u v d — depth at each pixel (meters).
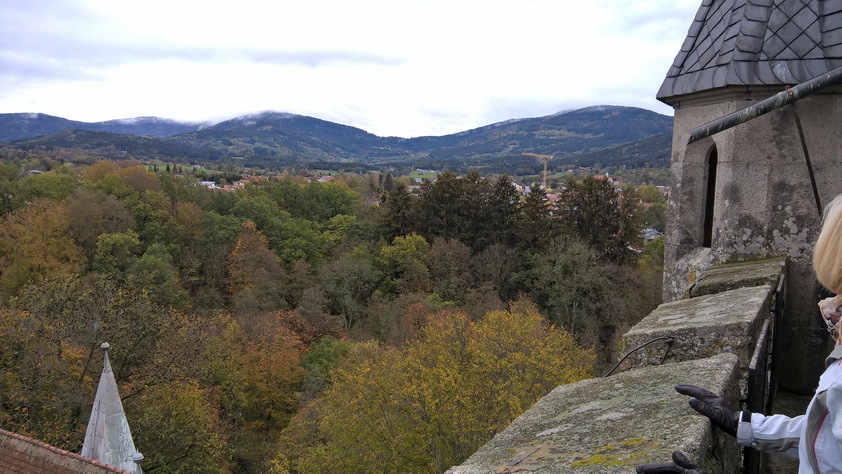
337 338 37.16
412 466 16.27
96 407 11.32
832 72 3.67
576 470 1.54
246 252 44.91
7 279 34.97
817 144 4.93
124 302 17.02
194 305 41.66
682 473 1.34
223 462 23.95
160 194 48.34
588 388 2.41
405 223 50.12
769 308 3.71
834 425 1.21
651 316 3.62
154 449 17.11
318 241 50.88
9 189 45.06
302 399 27.81
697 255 5.91
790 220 5.11
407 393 15.98
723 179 5.38
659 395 2.04
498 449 1.91
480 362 17.75
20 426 15.14
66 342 16.45
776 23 4.99
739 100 5.11
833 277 1.30
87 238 41.12
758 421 1.63
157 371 16.83
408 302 38.72
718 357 2.37
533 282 39.44
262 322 33.28
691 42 5.91
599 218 39.34
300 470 18.69
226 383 27.44
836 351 1.32
